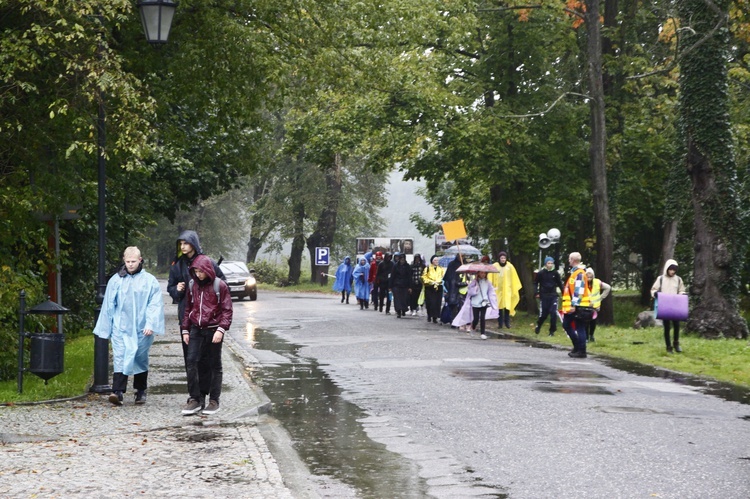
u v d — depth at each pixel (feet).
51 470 33.45
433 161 133.08
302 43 80.48
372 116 127.13
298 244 289.33
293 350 83.82
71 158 61.26
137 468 33.81
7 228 60.34
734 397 54.70
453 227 118.83
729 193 105.60
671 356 80.38
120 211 110.83
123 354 49.60
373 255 161.89
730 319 104.63
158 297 50.24
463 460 36.63
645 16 139.85
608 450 38.27
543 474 33.99
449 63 137.08
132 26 72.28
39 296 63.41
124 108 56.75
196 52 73.10
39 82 60.29
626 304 185.78
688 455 37.22
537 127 132.87
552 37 133.59
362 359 75.77
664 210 151.23
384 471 34.73
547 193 135.85
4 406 48.47
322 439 41.16
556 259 138.10
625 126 143.64
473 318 110.63
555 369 68.39
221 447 37.88
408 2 86.07
